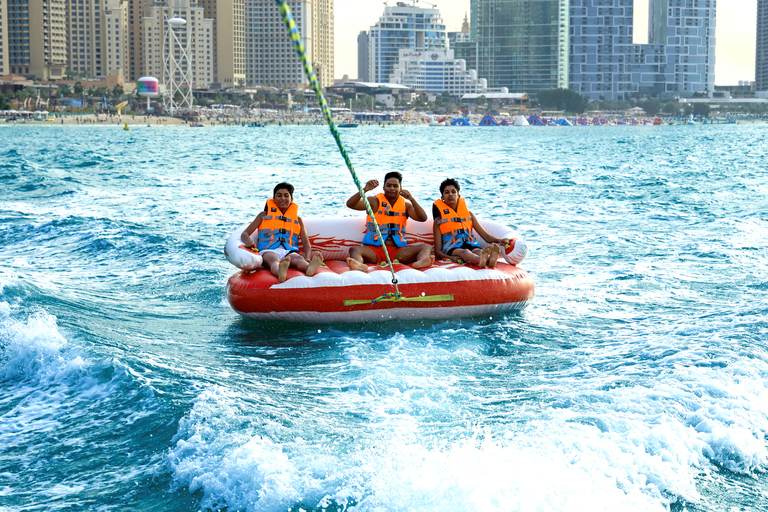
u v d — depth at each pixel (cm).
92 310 831
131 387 579
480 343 732
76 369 617
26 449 487
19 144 6400
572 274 1056
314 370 645
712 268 1066
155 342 722
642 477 432
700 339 694
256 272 833
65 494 432
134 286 991
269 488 417
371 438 487
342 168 3488
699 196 2102
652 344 694
